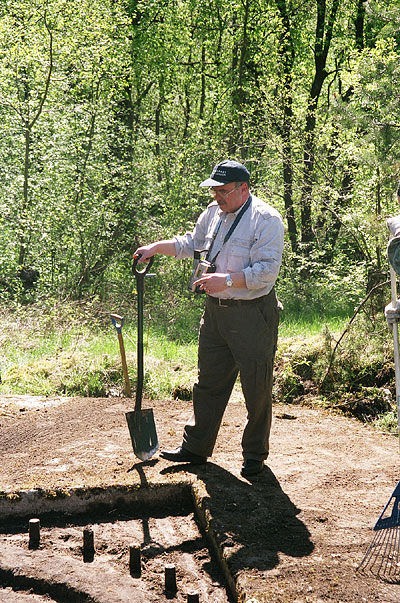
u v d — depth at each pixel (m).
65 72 15.74
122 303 12.78
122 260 15.84
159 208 17.19
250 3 18.55
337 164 14.44
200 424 4.52
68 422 5.61
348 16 20.08
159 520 4.17
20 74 14.98
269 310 4.24
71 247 15.14
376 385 6.88
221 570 3.61
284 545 3.62
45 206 14.98
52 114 15.47
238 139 17.50
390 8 9.80
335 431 5.60
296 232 17.95
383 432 5.71
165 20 19.02
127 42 16.53
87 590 3.39
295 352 7.29
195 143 17.28
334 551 3.56
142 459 4.66
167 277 14.86
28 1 14.78
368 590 3.21
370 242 11.51
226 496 4.15
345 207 13.95
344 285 14.05
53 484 4.25
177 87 20.56
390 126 9.16
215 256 4.25
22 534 4.01
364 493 4.29
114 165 15.91
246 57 19.11
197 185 16.58
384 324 7.24
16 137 15.28
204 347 4.41
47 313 10.91
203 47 20.08
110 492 4.24
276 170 16.66
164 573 3.61
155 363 7.76
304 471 4.62
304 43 20.23
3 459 4.76
